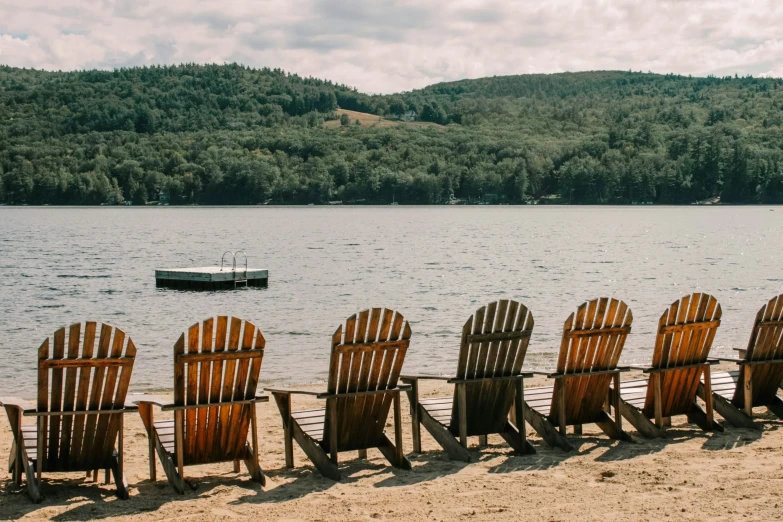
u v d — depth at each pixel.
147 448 7.56
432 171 172.75
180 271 28.19
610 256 41.75
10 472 6.46
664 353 7.31
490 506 5.55
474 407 6.97
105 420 5.96
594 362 7.20
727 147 156.00
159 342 16.45
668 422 7.86
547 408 7.43
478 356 6.82
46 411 5.78
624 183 157.38
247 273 28.27
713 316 7.46
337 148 198.88
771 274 31.78
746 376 7.71
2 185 165.12
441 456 7.03
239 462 6.62
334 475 6.31
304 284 29.05
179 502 5.80
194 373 5.98
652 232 67.12
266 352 14.92
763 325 7.61
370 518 5.36
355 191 166.62
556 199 163.38
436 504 5.62
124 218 106.88
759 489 5.76
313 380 12.12
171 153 187.38
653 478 6.11
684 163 154.00
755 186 149.62
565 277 30.86
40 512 5.59
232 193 167.50
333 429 6.38
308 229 75.81
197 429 6.08
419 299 24.14
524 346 6.96
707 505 5.44
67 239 59.22
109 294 26.36
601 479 6.14
